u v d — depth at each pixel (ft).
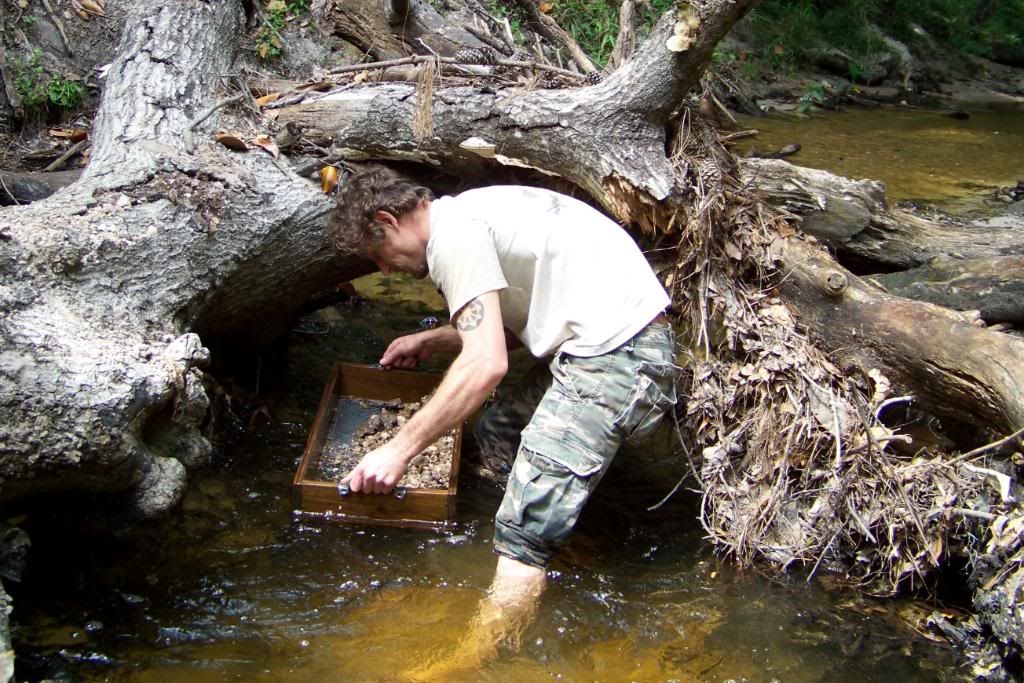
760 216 11.75
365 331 14.79
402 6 16.43
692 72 11.62
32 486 8.65
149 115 12.69
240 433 12.01
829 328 11.22
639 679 8.52
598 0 22.44
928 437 11.10
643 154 11.73
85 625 8.68
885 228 14.11
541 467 9.24
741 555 10.28
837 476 10.19
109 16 17.22
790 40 32.63
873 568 10.18
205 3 15.20
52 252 9.52
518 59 15.34
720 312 11.44
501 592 9.31
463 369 9.07
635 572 10.11
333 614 9.10
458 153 13.55
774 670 8.76
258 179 12.03
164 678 8.11
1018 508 9.29
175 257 10.71
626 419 9.39
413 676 8.32
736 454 10.82
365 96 13.85
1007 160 24.91
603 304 9.43
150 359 9.33
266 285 11.96
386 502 10.36
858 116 29.60
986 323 12.12
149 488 9.33
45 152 15.23
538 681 8.38
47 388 8.34
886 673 8.80
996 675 8.82
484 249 9.16
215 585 9.37
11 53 16.01
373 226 9.45
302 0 18.12
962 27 39.55
